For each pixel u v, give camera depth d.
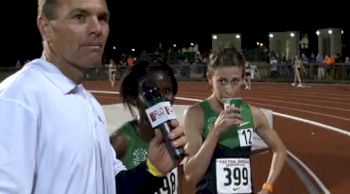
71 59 1.51
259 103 18.59
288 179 7.42
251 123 3.09
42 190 1.39
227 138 2.96
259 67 30.48
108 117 10.27
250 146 3.06
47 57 1.56
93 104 1.62
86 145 1.46
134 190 1.78
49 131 1.39
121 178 1.80
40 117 1.39
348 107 16.89
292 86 26.02
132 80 2.57
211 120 3.00
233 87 2.96
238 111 2.78
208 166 2.90
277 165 3.22
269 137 3.22
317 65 27.70
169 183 2.65
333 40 30.25
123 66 32.94
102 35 1.54
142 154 2.65
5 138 1.32
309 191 6.84
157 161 1.75
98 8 1.51
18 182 1.31
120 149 2.66
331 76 27.19
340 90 23.03
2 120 1.33
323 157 9.02
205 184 2.96
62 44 1.50
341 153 9.36
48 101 1.42
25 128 1.35
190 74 31.88
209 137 2.78
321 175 7.71
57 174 1.40
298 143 10.46
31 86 1.41
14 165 1.31
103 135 1.59
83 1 1.49
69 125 1.43
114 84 28.86
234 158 2.96
